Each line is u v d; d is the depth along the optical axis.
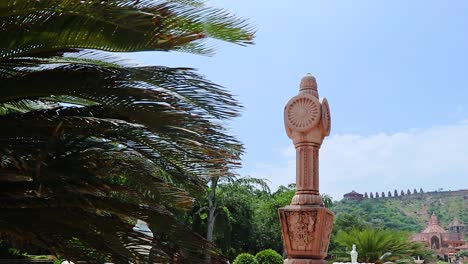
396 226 115.88
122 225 4.66
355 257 21.27
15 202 4.51
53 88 4.54
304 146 9.23
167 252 4.66
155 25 3.96
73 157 4.63
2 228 4.41
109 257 4.51
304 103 9.30
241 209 34.19
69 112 4.83
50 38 4.31
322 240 8.87
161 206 5.06
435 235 97.38
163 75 4.63
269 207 36.31
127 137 4.76
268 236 36.69
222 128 4.61
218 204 30.94
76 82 4.47
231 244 34.53
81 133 4.68
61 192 4.43
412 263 33.16
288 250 8.96
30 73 4.64
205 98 4.61
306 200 9.03
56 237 4.48
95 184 4.66
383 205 130.25
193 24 4.43
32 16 4.07
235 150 4.71
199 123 4.41
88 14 3.93
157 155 4.84
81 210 4.64
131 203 4.86
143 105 4.32
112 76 4.51
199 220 28.91
